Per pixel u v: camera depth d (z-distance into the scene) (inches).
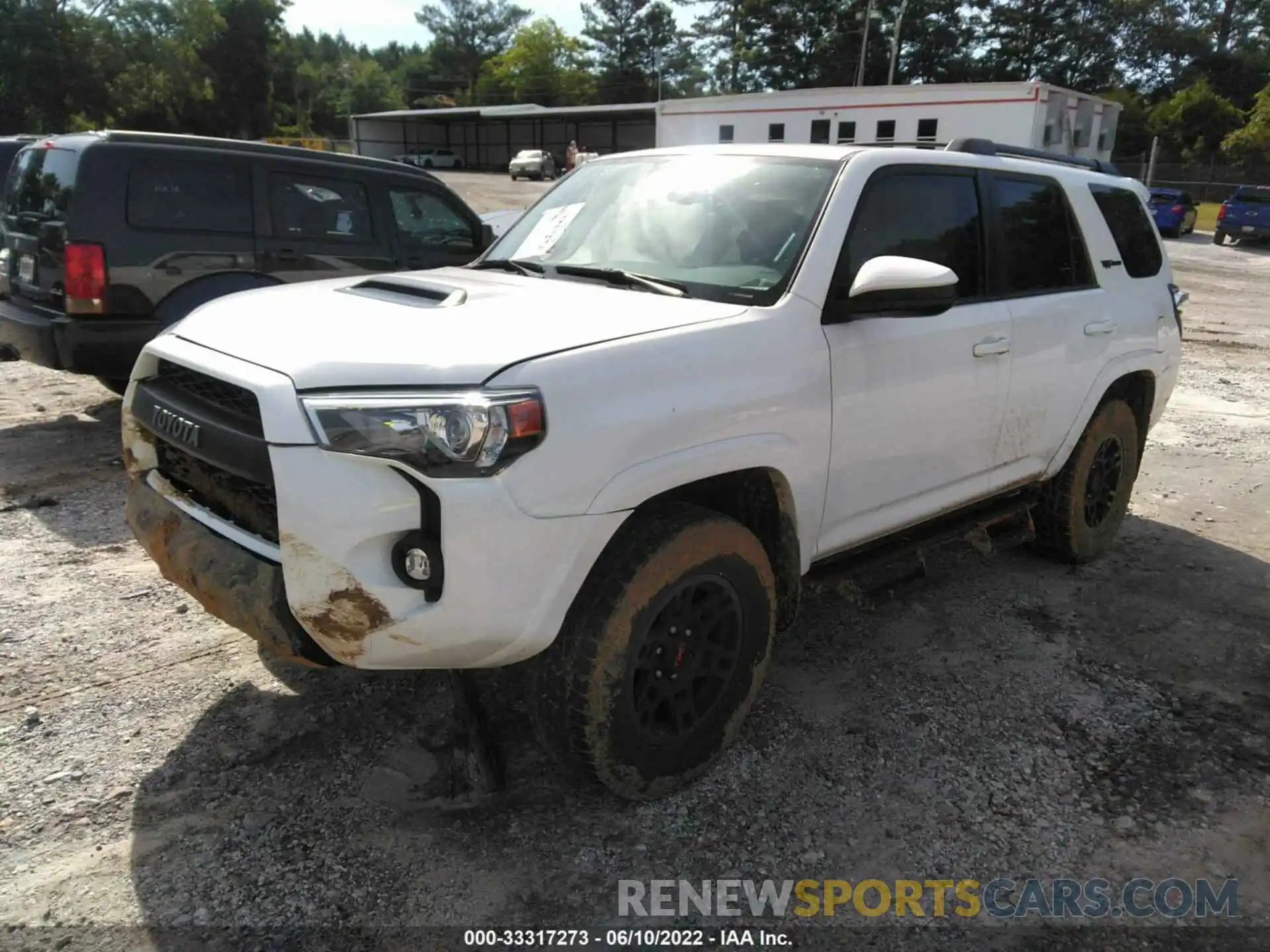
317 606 91.8
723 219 132.3
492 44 4202.8
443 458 88.1
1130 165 1590.8
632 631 103.5
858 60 2348.7
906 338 132.5
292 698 132.8
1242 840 113.0
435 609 90.7
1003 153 169.8
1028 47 2400.3
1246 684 148.9
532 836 108.0
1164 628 167.3
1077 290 172.6
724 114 1047.6
